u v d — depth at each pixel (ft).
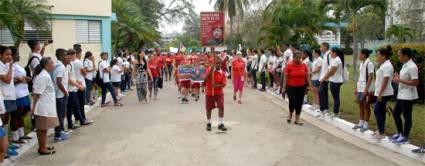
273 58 65.41
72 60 35.24
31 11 60.44
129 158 26.00
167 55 93.30
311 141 30.50
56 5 73.15
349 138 31.53
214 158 25.84
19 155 26.89
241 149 28.04
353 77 85.05
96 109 46.73
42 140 26.94
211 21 40.34
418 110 41.42
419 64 43.83
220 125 34.09
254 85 71.31
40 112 26.58
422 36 112.98
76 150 28.19
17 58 28.84
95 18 78.23
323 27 81.56
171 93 63.67
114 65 52.06
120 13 109.60
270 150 27.81
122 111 45.14
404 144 26.78
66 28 74.79
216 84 33.42
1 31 68.39
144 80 52.19
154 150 27.84
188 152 27.25
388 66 27.96
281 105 49.57
